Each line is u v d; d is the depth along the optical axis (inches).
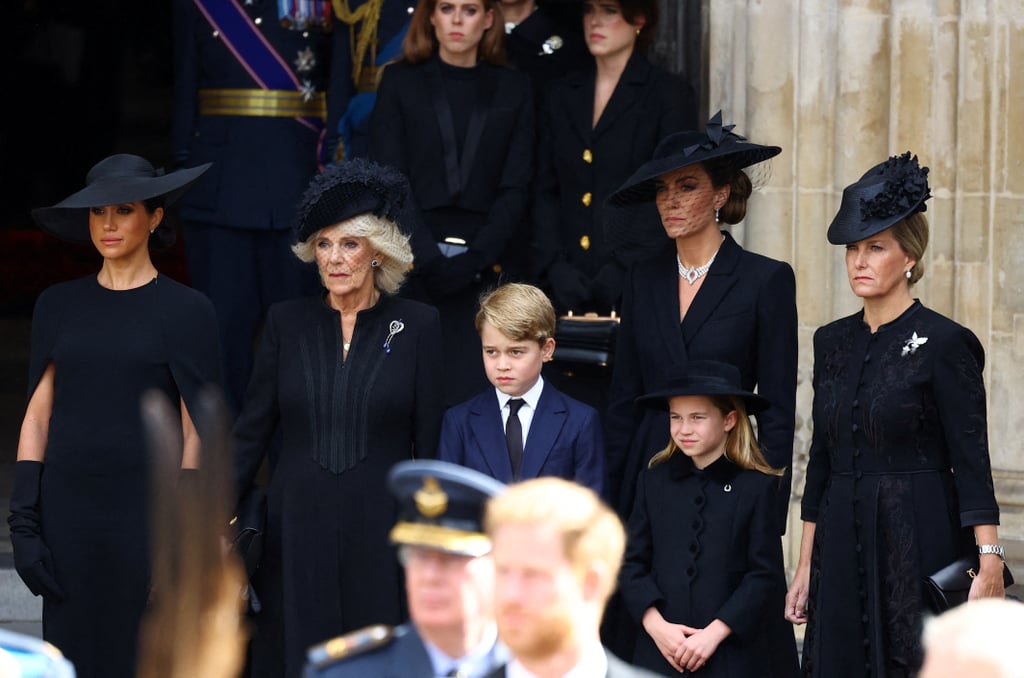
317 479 768.3
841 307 940.0
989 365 941.2
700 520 737.6
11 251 2050.9
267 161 1058.1
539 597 397.7
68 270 1996.8
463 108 949.8
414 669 436.1
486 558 430.0
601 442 787.4
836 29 933.2
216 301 1061.8
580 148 952.9
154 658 414.6
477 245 938.7
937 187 938.1
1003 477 944.9
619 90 948.6
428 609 430.0
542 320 780.0
